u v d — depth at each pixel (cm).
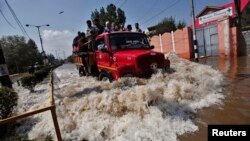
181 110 446
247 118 402
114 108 455
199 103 487
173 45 2223
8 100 507
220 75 742
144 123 399
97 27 1042
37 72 1443
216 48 1780
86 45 1038
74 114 480
